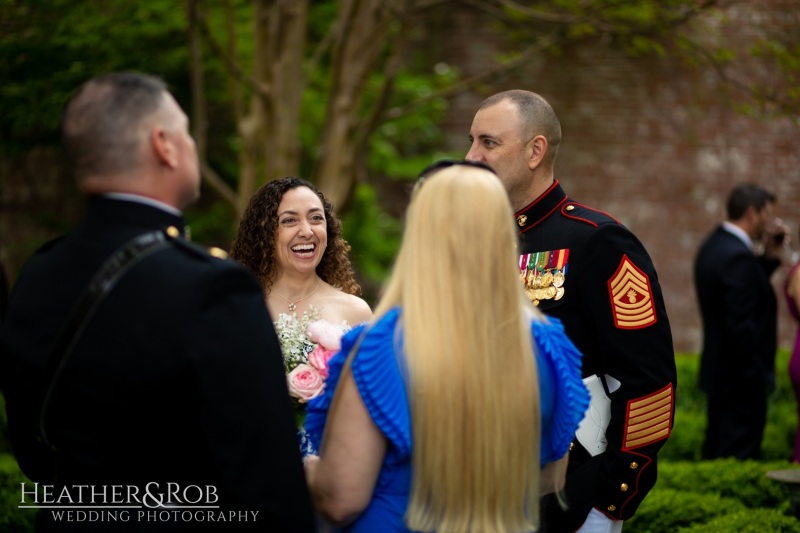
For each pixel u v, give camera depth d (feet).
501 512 9.15
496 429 9.04
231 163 46.19
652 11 30.91
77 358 8.56
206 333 8.43
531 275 13.33
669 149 46.24
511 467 9.12
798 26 37.32
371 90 43.70
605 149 46.60
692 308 46.16
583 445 12.64
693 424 31.81
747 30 38.91
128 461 8.70
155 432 8.60
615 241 12.81
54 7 30.40
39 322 8.84
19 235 44.34
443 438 8.96
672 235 46.34
